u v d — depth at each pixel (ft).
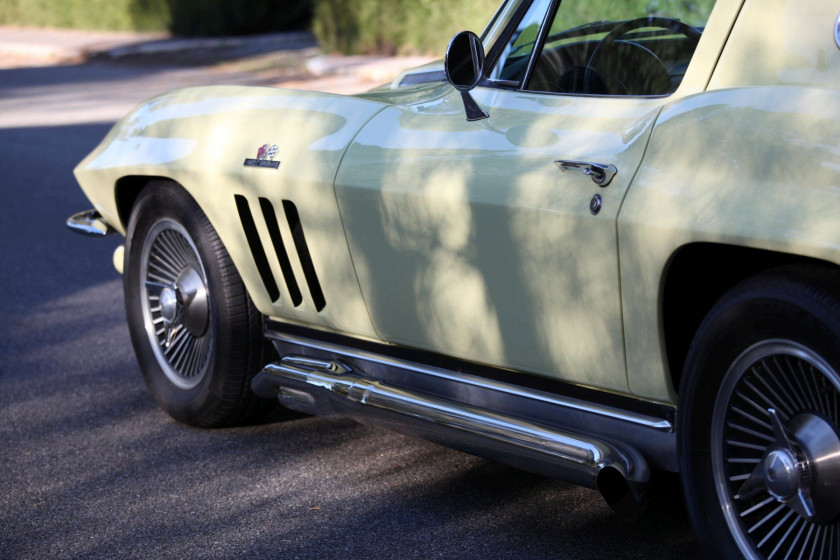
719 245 7.76
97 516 10.92
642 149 8.10
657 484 10.69
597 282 8.28
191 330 12.81
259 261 11.64
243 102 11.87
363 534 10.11
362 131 10.41
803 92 7.40
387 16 56.95
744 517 8.04
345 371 11.12
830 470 7.33
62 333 17.79
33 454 12.69
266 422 13.30
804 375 7.43
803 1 7.87
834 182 6.93
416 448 12.16
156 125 12.69
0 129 42.75
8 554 10.20
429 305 9.74
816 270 7.29
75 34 87.76
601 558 9.32
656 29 8.82
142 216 13.12
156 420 13.60
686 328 8.39
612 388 8.63
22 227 26.40
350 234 10.27
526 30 9.82
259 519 10.59
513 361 9.24
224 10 77.87
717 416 8.00
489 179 8.96
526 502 10.55
